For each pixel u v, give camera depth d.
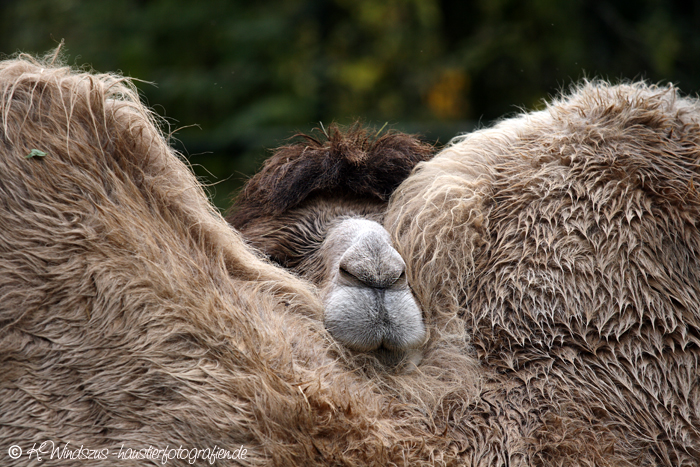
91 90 5.35
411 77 24.97
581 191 5.80
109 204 4.99
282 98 23.22
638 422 5.20
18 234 4.73
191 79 23.91
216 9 25.39
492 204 6.09
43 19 27.22
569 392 5.25
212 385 4.80
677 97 6.52
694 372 5.29
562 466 4.93
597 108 6.30
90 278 4.76
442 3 25.53
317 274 6.46
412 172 6.91
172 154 5.88
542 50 23.98
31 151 4.87
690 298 5.45
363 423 4.95
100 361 4.72
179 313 4.90
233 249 5.80
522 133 6.50
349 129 7.77
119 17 25.89
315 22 25.92
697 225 5.59
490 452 5.05
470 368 5.50
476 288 5.87
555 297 5.53
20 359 4.63
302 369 5.11
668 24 24.38
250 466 4.70
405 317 5.46
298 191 6.82
